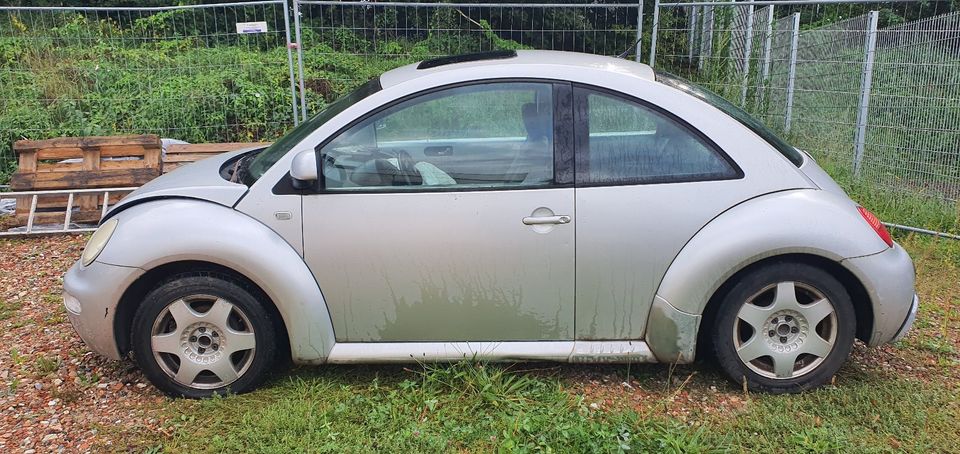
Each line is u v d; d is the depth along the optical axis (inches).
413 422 117.0
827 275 119.8
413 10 400.5
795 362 125.2
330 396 125.5
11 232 225.8
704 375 133.3
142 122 323.0
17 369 140.1
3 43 363.6
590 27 335.6
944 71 236.8
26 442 114.5
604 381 131.6
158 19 439.5
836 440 110.7
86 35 395.2
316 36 407.8
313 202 119.3
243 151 162.1
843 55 269.4
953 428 116.8
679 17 317.4
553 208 118.4
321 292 121.7
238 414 121.2
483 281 120.6
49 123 310.3
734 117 125.0
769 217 117.2
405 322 123.6
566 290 121.3
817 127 283.4
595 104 120.9
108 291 120.0
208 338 124.3
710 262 117.0
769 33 309.3
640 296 121.6
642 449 108.8
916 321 160.6
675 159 120.3
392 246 119.5
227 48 400.2
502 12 354.3
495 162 120.4
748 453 109.6
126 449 112.6
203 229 118.3
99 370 138.8
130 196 133.1
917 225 227.3
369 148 120.8
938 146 238.2
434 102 121.5
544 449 108.3
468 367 126.0
